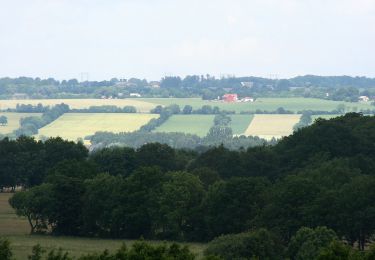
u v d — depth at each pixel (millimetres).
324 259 140000
